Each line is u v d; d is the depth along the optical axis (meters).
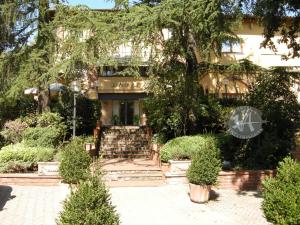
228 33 17.28
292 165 8.51
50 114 20.25
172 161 16.70
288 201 8.10
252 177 15.62
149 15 15.93
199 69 24.00
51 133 18.80
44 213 11.83
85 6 18.12
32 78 19.89
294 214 8.04
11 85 21.08
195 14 14.19
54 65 18.70
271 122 17.19
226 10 14.23
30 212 11.92
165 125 21.53
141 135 25.19
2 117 23.30
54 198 13.52
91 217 6.87
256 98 18.06
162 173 17.41
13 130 19.95
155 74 21.14
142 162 20.78
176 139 18.45
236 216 11.86
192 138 18.25
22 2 20.73
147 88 22.92
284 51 29.45
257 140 17.28
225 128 20.72
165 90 20.91
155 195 14.46
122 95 30.73
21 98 23.06
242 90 26.78
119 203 13.32
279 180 8.45
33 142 18.34
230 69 24.36
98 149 23.75
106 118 32.69
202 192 13.30
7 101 22.45
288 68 22.81
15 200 13.25
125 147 24.09
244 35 29.28
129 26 16.38
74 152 13.34
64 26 18.36
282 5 13.80
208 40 18.05
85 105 24.69
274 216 8.27
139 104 31.78
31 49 21.09
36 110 23.41
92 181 7.38
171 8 15.43
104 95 30.62
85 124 24.78
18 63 21.44
